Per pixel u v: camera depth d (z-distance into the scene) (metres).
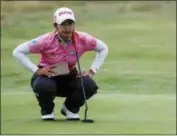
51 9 68.69
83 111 24.27
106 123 20.66
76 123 20.52
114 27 61.16
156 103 27.14
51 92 20.97
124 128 19.66
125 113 23.69
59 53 20.92
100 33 58.12
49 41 20.80
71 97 21.36
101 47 21.61
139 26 62.59
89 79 21.34
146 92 31.86
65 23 20.45
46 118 21.33
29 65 20.94
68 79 21.36
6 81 33.12
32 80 21.44
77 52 21.12
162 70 40.31
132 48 49.84
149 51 48.34
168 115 23.31
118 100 27.66
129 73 37.53
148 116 22.95
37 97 21.30
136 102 27.28
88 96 21.44
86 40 21.22
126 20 65.81
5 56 42.81
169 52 48.16
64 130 18.98
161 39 54.72
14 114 22.81
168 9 72.50
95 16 67.00
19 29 56.06
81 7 72.00
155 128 19.72
